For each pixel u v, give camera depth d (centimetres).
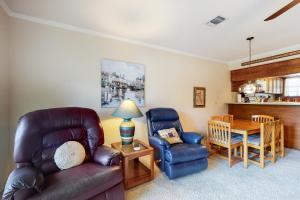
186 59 393
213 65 450
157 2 193
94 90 276
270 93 499
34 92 230
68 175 152
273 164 279
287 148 361
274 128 286
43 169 166
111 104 292
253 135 314
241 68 456
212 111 446
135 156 213
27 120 169
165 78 358
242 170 259
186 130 393
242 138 297
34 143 167
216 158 308
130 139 250
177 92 377
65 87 252
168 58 363
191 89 403
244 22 242
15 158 156
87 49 270
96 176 153
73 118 201
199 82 419
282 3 193
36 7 205
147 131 311
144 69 329
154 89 343
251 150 344
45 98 238
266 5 198
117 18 232
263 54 404
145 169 254
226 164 282
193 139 274
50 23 240
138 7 204
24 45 224
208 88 438
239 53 402
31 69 228
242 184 218
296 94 484
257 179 230
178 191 203
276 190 203
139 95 323
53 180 144
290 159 300
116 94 297
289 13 215
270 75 391
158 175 243
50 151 176
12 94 217
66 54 253
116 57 297
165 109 315
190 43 331
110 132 290
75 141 192
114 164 177
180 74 382
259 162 279
